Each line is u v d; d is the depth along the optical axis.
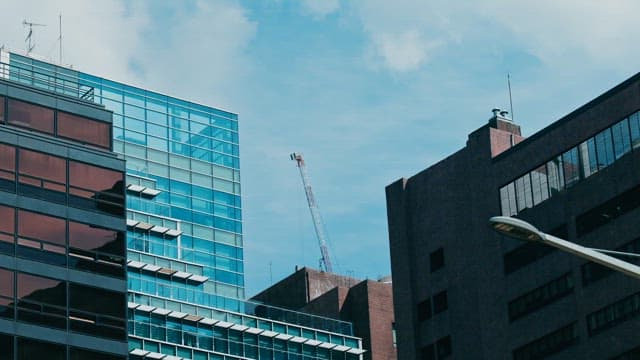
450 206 123.00
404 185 128.25
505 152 117.50
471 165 121.31
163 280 168.75
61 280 88.81
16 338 85.81
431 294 123.06
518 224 42.12
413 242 126.00
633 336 103.88
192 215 185.00
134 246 170.62
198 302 169.88
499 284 115.19
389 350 182.75
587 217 108.69
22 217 89.38
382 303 185.62
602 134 109.06
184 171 187.38
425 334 122.75
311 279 192.62
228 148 194.38
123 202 93.69
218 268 183.75
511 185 116.06
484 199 118.62
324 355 172.50
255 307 173.88
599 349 105.81
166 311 161.12
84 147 94.06
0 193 89.25
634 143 106.56
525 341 111.56
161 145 186.75
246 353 165.25
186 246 182.00
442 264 122.69
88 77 181.38
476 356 117.38
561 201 110.94
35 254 88.75
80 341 87.81
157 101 189.38
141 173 182.50
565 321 108.88
